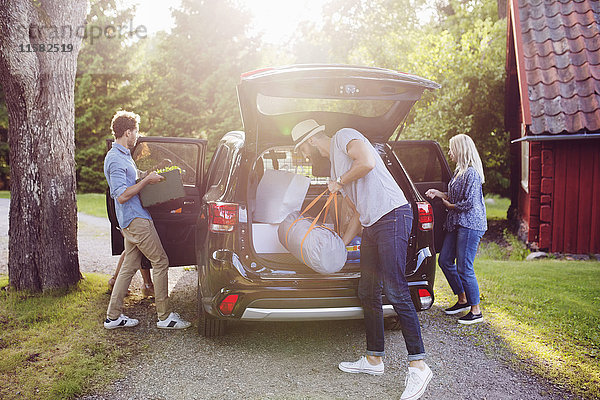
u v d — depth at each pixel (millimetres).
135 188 4098
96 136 23000
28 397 3152
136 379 3416
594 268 6699
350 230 3598
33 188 5117
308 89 3447
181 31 22453
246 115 3674
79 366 3568
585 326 4309
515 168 12266
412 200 3797
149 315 4672
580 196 8523
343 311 3506
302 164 4523
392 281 3234
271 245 3924
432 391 3289
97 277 5770
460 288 4684
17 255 5152
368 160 3141
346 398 3189
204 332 4113
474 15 22906
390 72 3518
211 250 3598
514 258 8641
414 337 3205
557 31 9328
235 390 3281
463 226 4391
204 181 4797
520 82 8578
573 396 3209
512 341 4059
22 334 4145
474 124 12656
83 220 11672
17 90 4969
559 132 8055
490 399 3186
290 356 3816
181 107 21750
